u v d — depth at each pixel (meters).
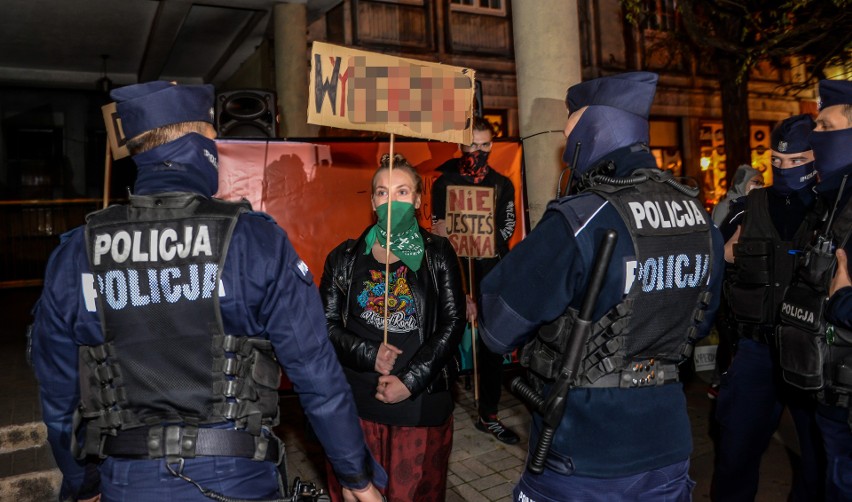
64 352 1.50
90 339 1.47
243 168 4.39
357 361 2.36
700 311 1.78
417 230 2.51
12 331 6.68
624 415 1.65
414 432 2.37
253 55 11.16
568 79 5.01
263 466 1.52
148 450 1.42
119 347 1.45
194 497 1.42
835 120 2.21
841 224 2.10
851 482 2.10
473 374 4.79
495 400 4.23
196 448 1.42
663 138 15.29
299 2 8.88
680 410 1.75
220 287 1.44
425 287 2.44
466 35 12.73
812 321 2.09
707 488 3.47
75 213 10.78
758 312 2.62
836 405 2.07
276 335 1.49
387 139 4.52
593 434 1.64
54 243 10.64
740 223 2.90
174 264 1.44
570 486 1.66
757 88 15.95
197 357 1.44
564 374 1.64
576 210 1.65
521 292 1.67
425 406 2.37
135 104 1.55
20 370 5.03
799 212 2.57
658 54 14.78
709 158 15.82
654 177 1.75
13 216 10.36
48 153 13.23
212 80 13.22
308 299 1.54
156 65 11.65
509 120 13.30
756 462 2.75
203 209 1.50
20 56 11.27
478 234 4.24
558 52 4.96
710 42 8.02
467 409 4.75
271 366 1.52
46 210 10.57
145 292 1.44
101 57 11.52
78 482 1.61
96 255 1.46
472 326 4.21
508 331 1.70
